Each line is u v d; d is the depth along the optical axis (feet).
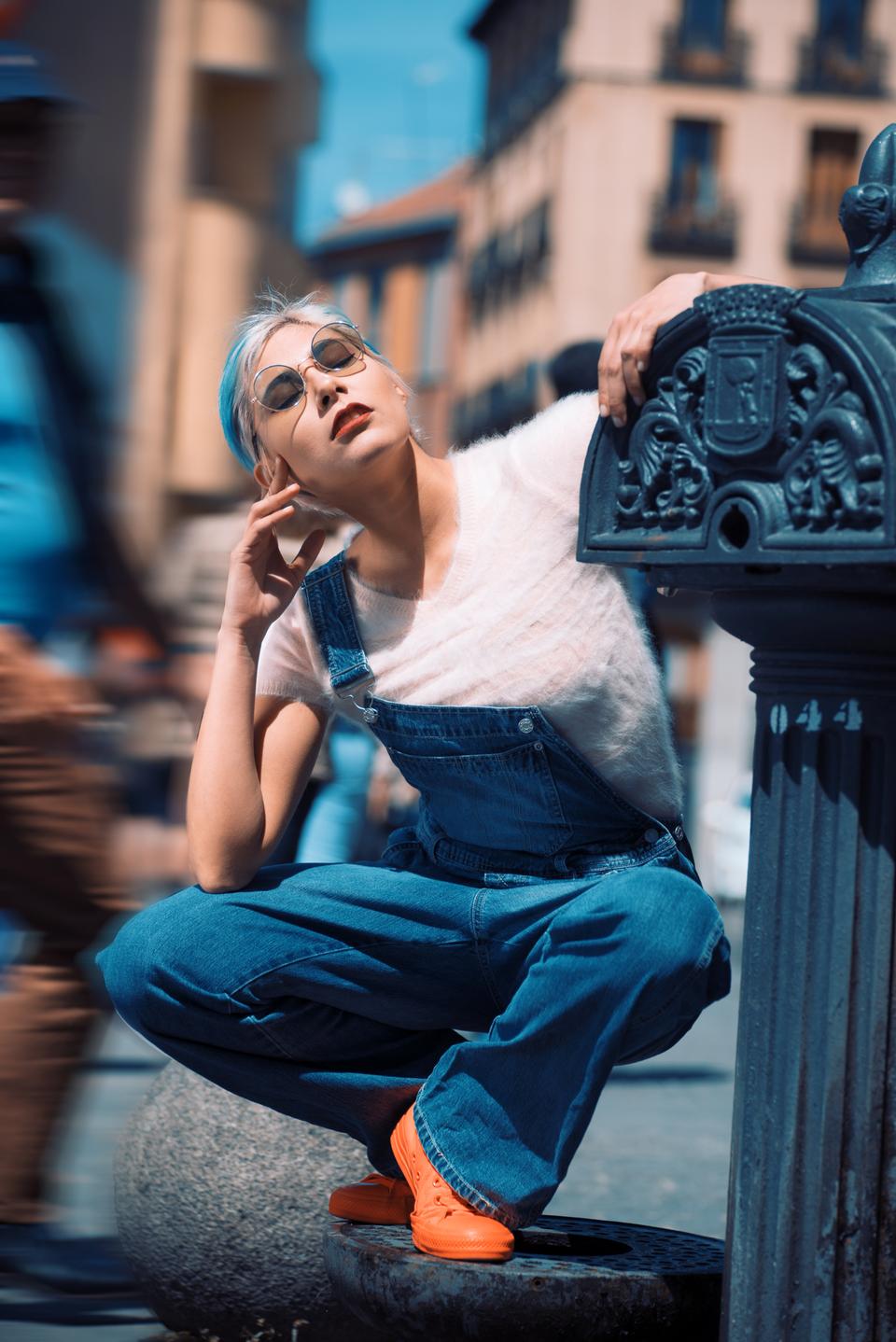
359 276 185.47
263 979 9.73
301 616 10.13
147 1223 11.52
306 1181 11.43
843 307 7.86
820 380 7.85
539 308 148.05
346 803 17.42
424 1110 9.36
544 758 9.55
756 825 8.48
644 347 8.51
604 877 9.29
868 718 8.16
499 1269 8.87
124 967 10.01
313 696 10.30
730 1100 23.08
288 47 17.79
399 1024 9.96
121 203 15.56
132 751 13.41
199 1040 10.00
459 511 9.79
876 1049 8.14
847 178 143.74
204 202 16.52
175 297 15.72
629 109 141.59
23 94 12.85
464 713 9.59
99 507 13.14
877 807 8.16
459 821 9.95
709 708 130.31
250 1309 11.39
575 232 142.00
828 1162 8.13
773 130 142.31
